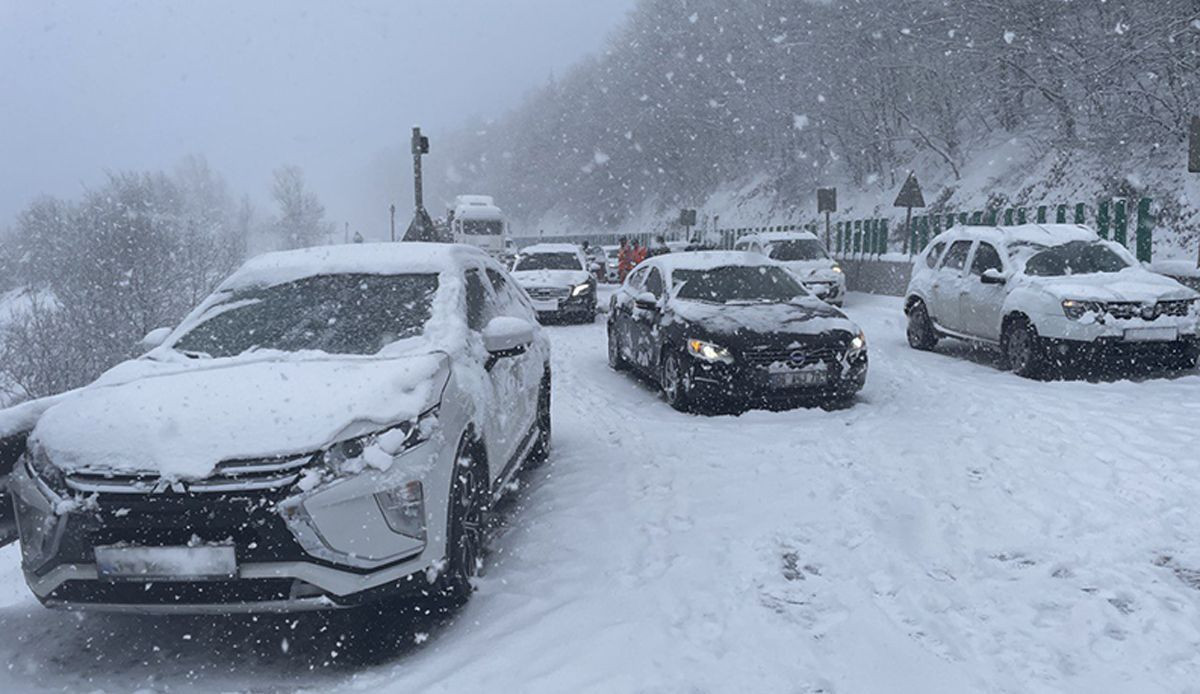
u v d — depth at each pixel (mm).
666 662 3598
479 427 4445
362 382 3994
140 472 3545
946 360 11680
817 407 8734
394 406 3881
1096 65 25891
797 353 8328
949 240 12461
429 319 4855
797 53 44344
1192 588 4207
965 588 4316
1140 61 24391
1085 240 10906
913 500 5621
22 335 21812
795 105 47031
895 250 37875
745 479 6238
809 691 3373
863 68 39906
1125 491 5645
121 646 4023
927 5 34094
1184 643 3676
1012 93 32062
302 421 3699
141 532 3539
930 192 39031
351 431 3719
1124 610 4012
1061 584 4316
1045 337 9711
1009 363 10445
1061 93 29375
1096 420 7559
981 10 30172
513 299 6605
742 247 21219
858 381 8516
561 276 19031
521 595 4367
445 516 3914
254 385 3998
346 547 3553
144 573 3523
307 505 3506
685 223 39000
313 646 3955
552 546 5039
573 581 4512
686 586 4391
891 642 3758
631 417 8625
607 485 6234
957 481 5988
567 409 9203
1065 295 9633
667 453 7055
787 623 3967
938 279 12297
